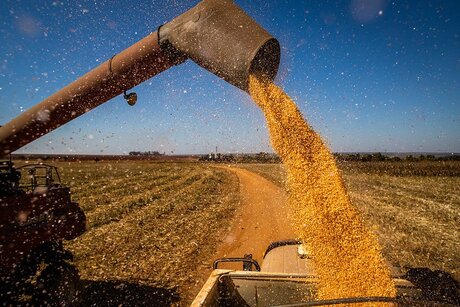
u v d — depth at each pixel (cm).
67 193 582
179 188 2278
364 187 2181
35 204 506
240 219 1286
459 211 1348
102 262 782
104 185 2380
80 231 600
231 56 278
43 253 545
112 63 356
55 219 547
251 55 269
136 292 629
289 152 298
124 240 956
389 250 832
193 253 859
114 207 1455
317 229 277
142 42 340
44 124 390
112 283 667
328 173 291
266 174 3881
